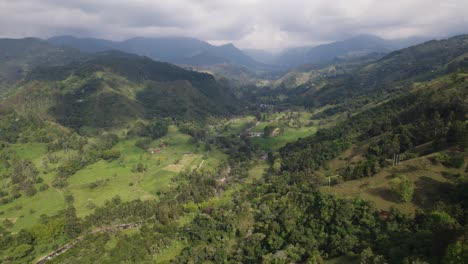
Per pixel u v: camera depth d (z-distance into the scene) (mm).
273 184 148625
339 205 93062
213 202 141250
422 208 84250
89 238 118438
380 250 71750
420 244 65500
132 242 114188
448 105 134250
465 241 54875
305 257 84125
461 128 105938
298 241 90375
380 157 125562
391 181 97312
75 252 110375
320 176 138250
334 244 81125
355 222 87250
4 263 110375
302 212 103875
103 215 135625
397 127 149750
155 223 126812
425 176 95312
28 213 151000
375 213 87562
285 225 99000
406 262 59406
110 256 108125
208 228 118562
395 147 128875
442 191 87000
